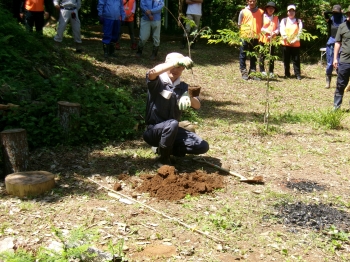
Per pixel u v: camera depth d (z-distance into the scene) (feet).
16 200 17.43
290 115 31.96
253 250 14.70
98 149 23.36
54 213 16.46
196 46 58.95
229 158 22.93
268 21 44.09
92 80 31.45
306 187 19.89
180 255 14.20
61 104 23.56
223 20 63.82
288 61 46.60
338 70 33.09
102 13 43.55
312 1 55.93
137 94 34.47
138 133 26.03
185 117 29.50
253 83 42.80
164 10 69.10
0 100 24.97
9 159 19.51
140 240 14.96
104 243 14.62
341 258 14.48
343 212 17.60
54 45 39.86
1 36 32.12
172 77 20.02
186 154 22.89
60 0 42.04
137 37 62.59
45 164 21.12
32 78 28.07
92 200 17.65
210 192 18.75
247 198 18.44
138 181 19.44
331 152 24.77
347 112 34.32
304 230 16.14
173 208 17.29
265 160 22.98
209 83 41.57
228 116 31.53
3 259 12.31
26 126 23.29
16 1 45.85
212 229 15.79
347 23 32.24
